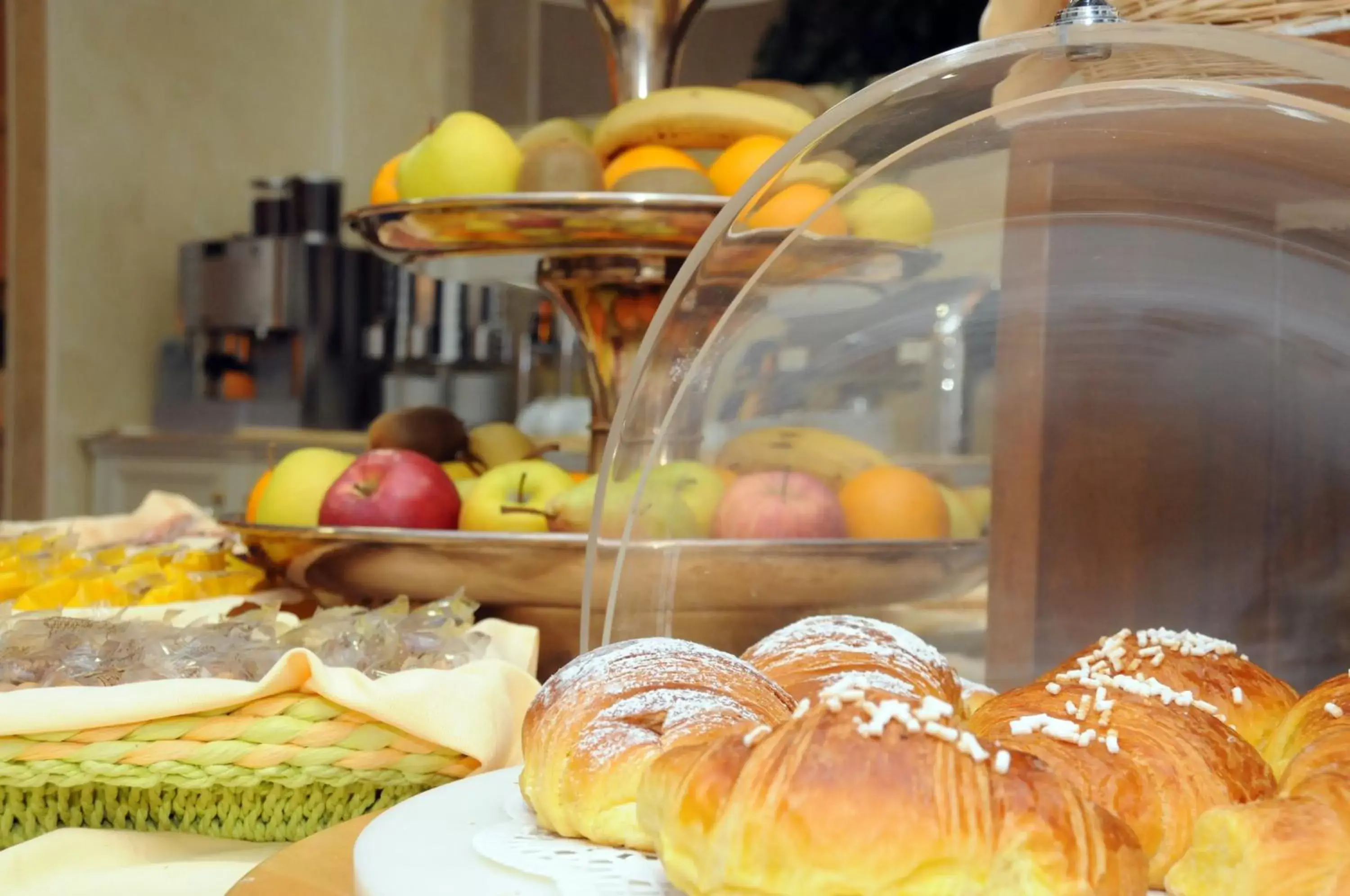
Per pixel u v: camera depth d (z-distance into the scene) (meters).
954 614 0.62
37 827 0.52
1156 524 0.59
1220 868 0.33
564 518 0.71
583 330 0.81
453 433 0.87
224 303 2.82
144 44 3.11
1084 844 0.31
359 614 0.63
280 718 0.50
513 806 0.43
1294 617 0.57
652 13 0.88
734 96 0.78
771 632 0.60
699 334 0.56
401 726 0.50
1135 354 0.58
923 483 0.62
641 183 0.74
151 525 1.05
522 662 0.62
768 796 0.31
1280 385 0.55
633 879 0.36
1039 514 0.60
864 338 0.60
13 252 3.01
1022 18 0.59
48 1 2.95
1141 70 0.43
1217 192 0.49
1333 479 0.55
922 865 0.31
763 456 0.60
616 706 0.40
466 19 3.11
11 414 3.02
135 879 0.47
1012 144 0.49
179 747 0.49
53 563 0.76
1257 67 0.39
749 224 0.52
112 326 3.08
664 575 0.56
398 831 0.40
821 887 0.31
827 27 2.40
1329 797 0.33
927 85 0.46
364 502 0.74
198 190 3.23
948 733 0.32
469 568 0.67
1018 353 0.60
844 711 0.33
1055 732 0.38
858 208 0.53
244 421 2.81
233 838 0.52
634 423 0.55
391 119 3.21
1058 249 0.55
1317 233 0.49
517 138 0.90
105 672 0.52
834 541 0.59
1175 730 0.38
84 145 3.02
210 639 0.55
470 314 2.85
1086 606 0.60
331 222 2.87
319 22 3.25
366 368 2.89
